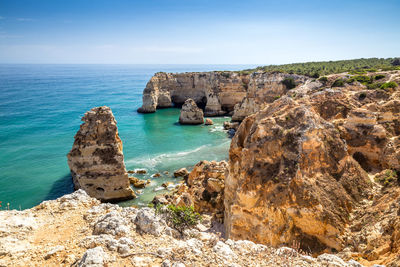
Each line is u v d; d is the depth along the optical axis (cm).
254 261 1030
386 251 1336
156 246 1050
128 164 4903
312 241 1709
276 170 1930
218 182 2984
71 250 1002
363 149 2638
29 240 1093
